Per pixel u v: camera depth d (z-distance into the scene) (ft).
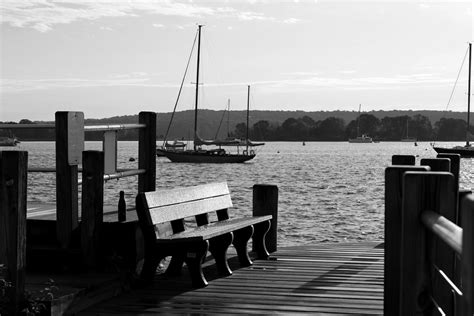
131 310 18.45
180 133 540.11
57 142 20.81
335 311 18.28
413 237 10.19
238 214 83.46
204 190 25.04
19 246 16.60
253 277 23.34
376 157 375.04
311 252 29.45
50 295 17.02
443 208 10.13
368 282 22.43
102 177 21.11
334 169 234.99
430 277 10.15
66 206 20.98
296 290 21.11
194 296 20.24
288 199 109.09
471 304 7.02
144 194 20.93
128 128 24.06
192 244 21.31
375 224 72.95
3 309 16.42
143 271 21.67
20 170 16.53
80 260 20.86
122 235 21.56
